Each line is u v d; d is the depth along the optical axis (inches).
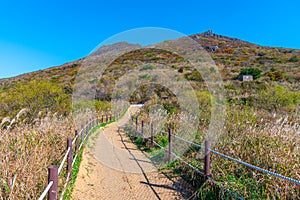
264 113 325.1
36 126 271.1
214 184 161.8
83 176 217.8
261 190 143.6
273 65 1712.6
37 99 486.9
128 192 190.2
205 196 161.2
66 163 205.9
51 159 186.9
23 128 242.5
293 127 205.9
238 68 1445.6
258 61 1910.7
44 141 213.5
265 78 1122.7
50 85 531.5
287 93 456.8
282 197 129.1
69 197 161.3
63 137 254.2
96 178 225.1
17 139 187.9
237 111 299.3
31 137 214.1
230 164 176.7
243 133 203.8
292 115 313.3
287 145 172.1
